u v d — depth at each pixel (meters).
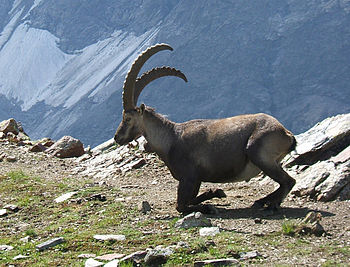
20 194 28.02
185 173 23.25
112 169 35.19
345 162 25.08
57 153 42.12
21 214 24.48
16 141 46.28
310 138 29.28
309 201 23.55
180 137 23.61
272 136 22.03
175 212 23.11
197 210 22.72
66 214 23.81
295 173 27.14
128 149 38.84
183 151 23.41
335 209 21.80
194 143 23.20
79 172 36.00
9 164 38.22
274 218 21.17
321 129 29.66
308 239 18.17
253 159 22.12
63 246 18.88
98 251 18.27
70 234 20.55
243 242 18.02
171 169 24.11
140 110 23.77
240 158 22.64
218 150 22.83
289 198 24.23
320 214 20.19
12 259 18.09
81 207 24.53
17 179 31.58
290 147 22.44
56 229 21.59
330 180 23.78
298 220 20.17
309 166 27.61
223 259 16.14
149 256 16.61
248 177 23.14
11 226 22.97
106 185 29.72
